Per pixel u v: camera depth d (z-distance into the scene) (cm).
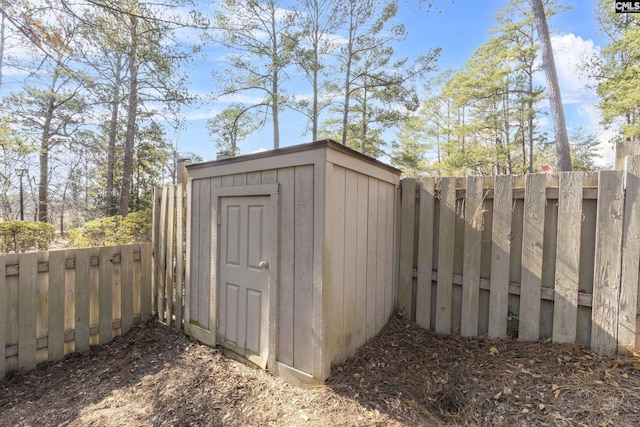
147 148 1268
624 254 214
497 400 189
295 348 231
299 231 229
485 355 241
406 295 319
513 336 261
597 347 221
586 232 231
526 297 252
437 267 299
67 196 998
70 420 212
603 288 220
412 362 241
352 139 1270
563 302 236
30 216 978
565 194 237
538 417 171
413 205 317
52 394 246
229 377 246
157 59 665
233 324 278
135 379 258
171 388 239
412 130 2006
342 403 199
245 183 268
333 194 223
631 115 1182
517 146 1655
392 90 1108
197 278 315
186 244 340
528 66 1509
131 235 523
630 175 213
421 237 308
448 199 292
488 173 1644
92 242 494
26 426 209
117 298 348
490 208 273
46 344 292
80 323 315
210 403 217
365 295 271
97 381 261
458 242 289
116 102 890
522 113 1507
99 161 1021
